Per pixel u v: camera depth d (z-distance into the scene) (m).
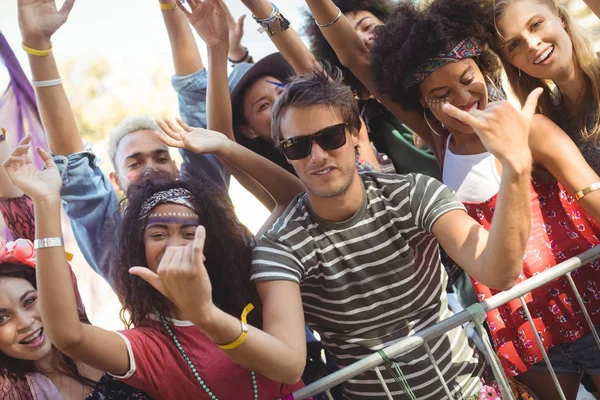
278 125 2.21
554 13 2.56
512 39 2.54
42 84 2.86
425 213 2.21
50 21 2.80
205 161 3.23
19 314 2.49
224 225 2.30
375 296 2.28
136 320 2.20
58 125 2.91
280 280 2.17
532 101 1.80
